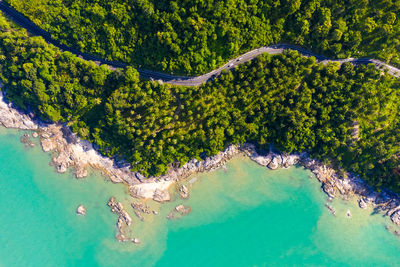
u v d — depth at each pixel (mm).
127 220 101688
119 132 97062
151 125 94188
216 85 92625
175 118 94250
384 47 89812
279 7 86125
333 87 91812
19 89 98625
